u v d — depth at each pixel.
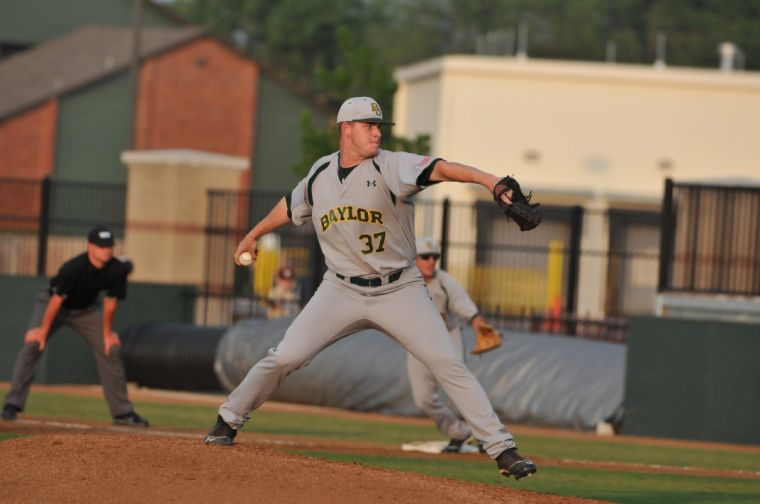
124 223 86.56
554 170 127.31
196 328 70.25
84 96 146.12
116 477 22.52
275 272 85.19
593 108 127.31
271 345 65.12
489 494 23.44
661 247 62.22
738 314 61.00
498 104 127.06
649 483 33.44
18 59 160.12
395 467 33.94
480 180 22.55
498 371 59.53
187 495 21.61
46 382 67.88
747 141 126.62
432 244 37.53
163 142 149.12
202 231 86.94
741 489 32.81
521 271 96.31
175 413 52.94
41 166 144.75
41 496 21.55
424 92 132.25
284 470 23.12
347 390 61.84
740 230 62.16
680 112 127.06
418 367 38.03
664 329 55.97
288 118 154.75
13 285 69.56
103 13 175.00
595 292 112.38
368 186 24.44
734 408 55.12
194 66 150.50
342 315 25.19
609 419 57.22
